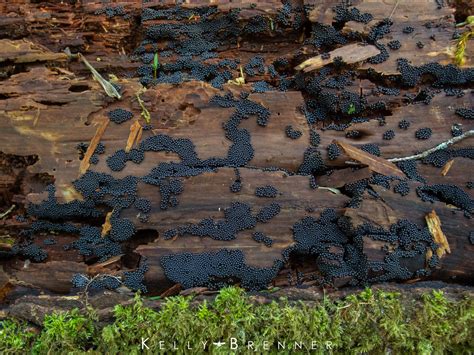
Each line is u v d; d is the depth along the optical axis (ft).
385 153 0.70
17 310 0.64
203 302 0.64
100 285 0.66
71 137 0.70
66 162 0.69
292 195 0.68
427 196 0.69
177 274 0.67
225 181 0.68
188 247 0.67
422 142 0.70
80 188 0.69
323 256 0.67
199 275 0.67
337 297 0.65
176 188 0.68
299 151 0.70
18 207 0.70
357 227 0.66
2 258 0.69
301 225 0.68
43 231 0.69
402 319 0.64
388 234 0.66
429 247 0.66
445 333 0.64
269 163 0.70
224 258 0.67
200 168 0.69
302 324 0.63
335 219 0.68
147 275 0.67
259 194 0.68
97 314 0.64
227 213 0.68
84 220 0.70
